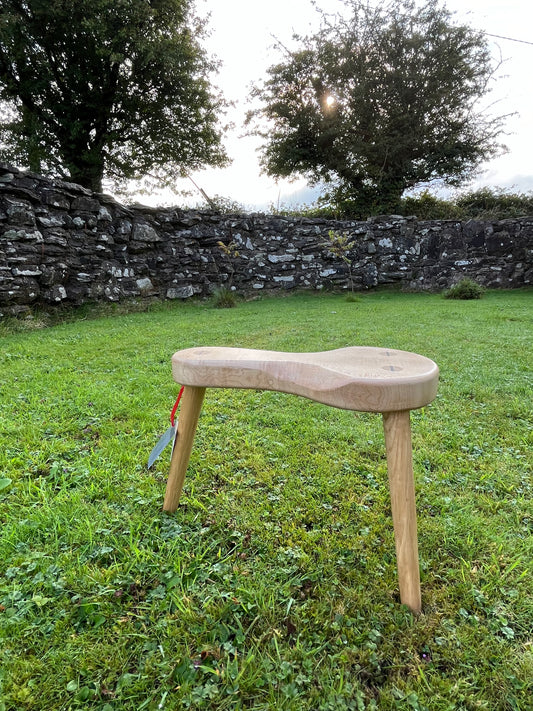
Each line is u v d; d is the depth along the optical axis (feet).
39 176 19.31
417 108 39.83
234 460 5.56
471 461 5.58
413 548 2.96
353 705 2.39
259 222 29.94
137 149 39.96
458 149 39.60
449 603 3.16
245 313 21.36
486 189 38.81
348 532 4.03
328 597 3.19
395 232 31.04
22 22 29.45
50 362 10.73
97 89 35.09
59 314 19.89
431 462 5.57
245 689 2.48
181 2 33.86
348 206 40.65
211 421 6.89
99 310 21.29
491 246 30.07
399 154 40.52
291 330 15.43
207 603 3.09
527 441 6.13
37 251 19.17
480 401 7.82
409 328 15.23
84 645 2.75
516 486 4.93
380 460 5.63
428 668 2.64
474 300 24.48
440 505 4.50
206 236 28.27
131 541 3.76
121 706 2.38
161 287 26.43
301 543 3.84
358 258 30.94
